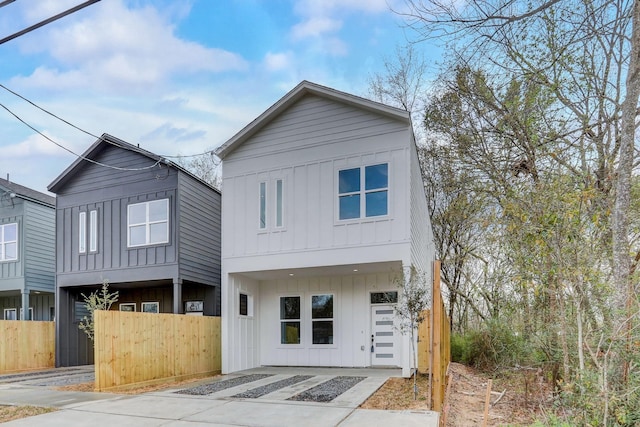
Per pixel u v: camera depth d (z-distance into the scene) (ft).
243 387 31.83
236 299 42.60
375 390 29.25
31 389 32.94
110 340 31.91
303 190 39.04
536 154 28.99
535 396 28.07
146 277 45.78
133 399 27.71
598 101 28.37
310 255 37.99
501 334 37.19
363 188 36.91
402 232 35.14
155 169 47.14
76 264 49.73
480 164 39.68
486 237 41.75
